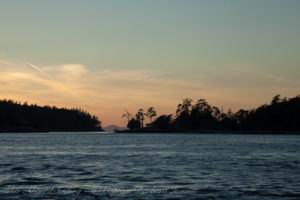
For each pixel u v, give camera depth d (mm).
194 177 32188
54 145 94375
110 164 43469
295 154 60531
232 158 52406
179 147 83625
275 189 26078
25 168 38969
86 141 124625
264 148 78438
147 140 134625
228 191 25422
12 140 131125
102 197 23578
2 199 22969
